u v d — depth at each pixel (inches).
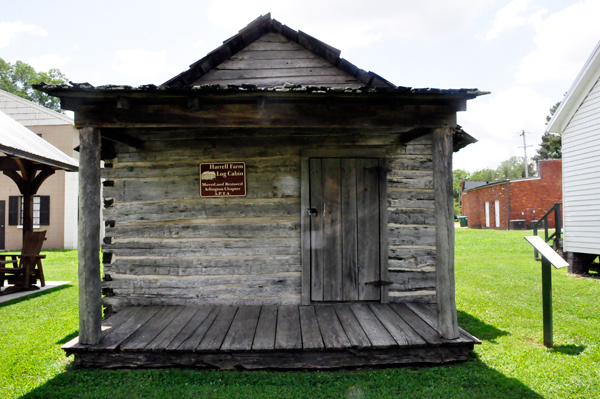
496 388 124.3
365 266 191.3
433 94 131.1
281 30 198.8
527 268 367.6
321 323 160.1
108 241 192.7
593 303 228.1
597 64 308.0
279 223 191.5
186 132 192.7
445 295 140.9
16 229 561.9
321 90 125.8
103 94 127.6
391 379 130.4
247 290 189.3
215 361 138.0
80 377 133.2
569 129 344.2
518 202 988.6
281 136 192.4
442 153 140.9
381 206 192.7
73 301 250.1
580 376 131.3
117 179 194.5
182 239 191.5
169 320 165.5
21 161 293.6
